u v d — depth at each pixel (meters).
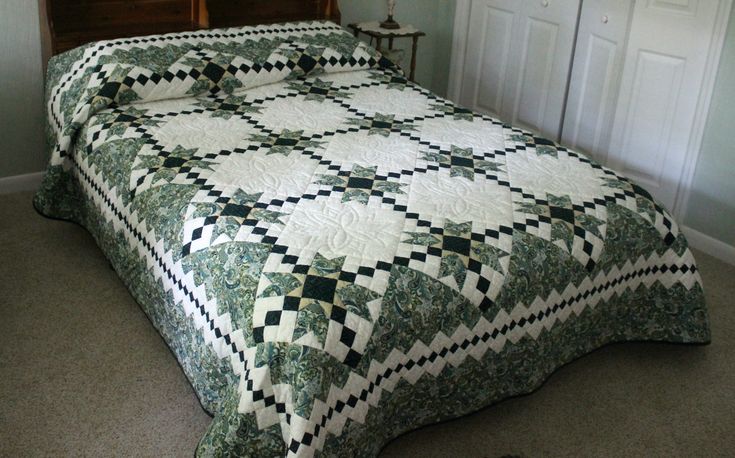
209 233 1.93
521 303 1.91
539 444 2.02
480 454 1.97
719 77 2.93
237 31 3.05
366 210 2.04
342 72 3.17
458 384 1.91
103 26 3.15
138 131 2.45
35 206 2.71
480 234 1.96
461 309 1.81
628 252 2.16
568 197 2.20
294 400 1.58
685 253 2.28
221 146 2.39
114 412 2.05
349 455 1.69
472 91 4.18
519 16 3.78
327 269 1.75
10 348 2.27
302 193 2.11
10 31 2.95
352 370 1.65
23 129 3.15
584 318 2.14
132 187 2.23
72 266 2.72
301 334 1.62
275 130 2.55
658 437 2.07
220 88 2.80
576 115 3.61
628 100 3.30
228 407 1.65
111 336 2.36
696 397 2.24
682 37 3.02
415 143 2.52
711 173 3.05
